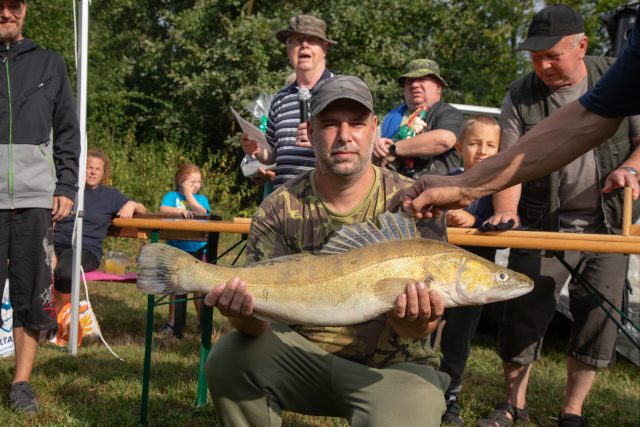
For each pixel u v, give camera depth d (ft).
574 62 13.28
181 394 15.31
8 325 18.92
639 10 7.40
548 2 84.58
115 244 41.24
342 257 8.11
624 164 12.67
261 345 9.30
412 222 8.46
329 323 8.08
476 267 7.80
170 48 69.82
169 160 53.06
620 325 12.91
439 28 76.59
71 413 13.85
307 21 16.26
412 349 9.39
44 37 54.49
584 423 13.91
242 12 65.00
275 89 61.93
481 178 8.35
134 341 21.56
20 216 14.12
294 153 15.84
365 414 8.80
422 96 17.25
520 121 14.17
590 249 10.60
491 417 14.20
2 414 13.46
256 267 8.30
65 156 14.76
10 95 14.14
